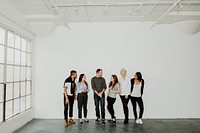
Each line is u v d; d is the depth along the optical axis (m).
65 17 5.33
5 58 4.08
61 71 5.88
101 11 4.96
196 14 4.94
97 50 5.88
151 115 5.74
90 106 5.75
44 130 4.46
